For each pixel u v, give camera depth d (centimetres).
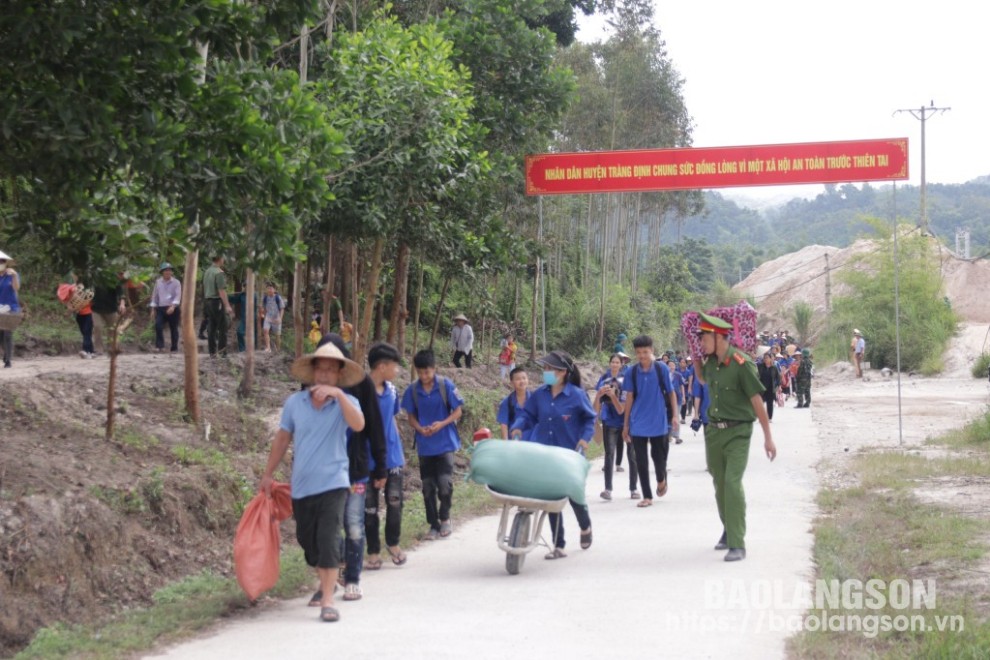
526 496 861
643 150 2297
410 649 627
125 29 822
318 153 954
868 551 908
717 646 627
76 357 1817
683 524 1090
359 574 781
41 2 796
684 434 2272
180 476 988
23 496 795
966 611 693
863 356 5319
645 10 4622
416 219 1755
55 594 746
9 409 1048
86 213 940
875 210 16688
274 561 738
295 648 636
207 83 895
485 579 841
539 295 4341
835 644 630
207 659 619
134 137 822
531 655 611
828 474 1494
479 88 2016
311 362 739
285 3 914
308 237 1900
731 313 948
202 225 932
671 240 16688
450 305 3522
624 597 759
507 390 2503
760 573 833
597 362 4000
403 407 1055
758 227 18825
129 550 842
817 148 2228
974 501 1170
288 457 1291
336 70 1535
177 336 1983
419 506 1259
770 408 2286
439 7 2223
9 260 1541
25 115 805
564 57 4409
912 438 2042
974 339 5444
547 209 3347
